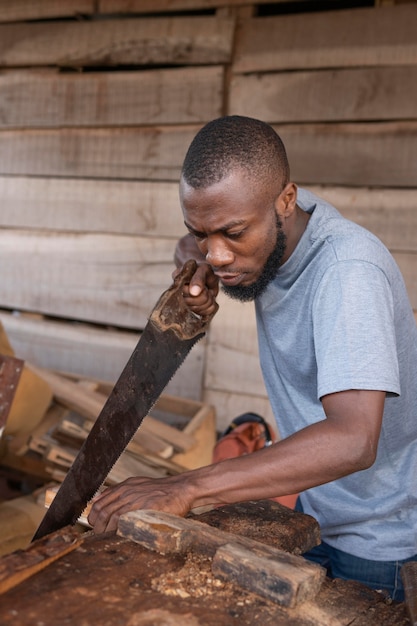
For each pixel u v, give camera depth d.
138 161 4.12
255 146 1.53
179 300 1.67
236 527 1.51
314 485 1.47
